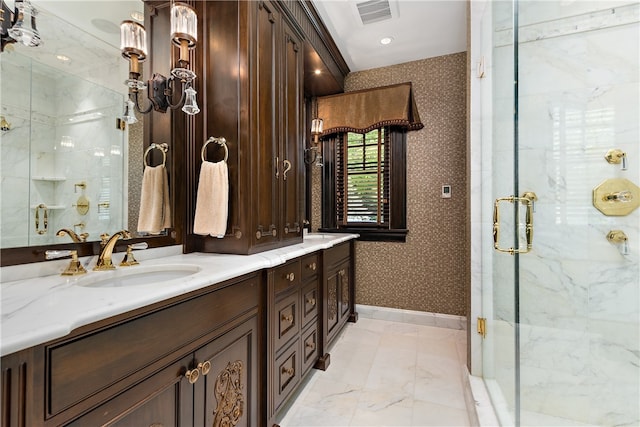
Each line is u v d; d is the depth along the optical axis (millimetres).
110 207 1231
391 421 1510
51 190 1037
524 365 1528
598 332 1548
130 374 729
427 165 2836
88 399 633
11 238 922
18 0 910
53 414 567
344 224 3084
